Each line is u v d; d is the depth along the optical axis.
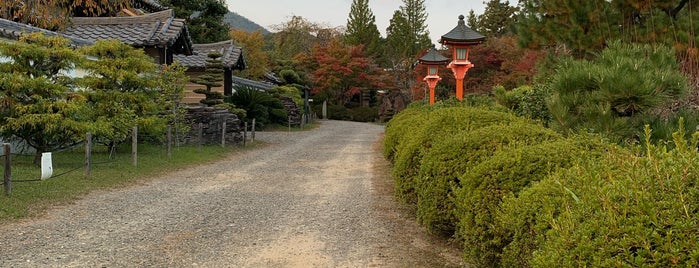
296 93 32.09
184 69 13.12
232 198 7.01
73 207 6.09
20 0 12.23
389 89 42.31
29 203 6.03
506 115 5.71
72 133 8.56
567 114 5.04
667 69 4.93
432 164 4.53
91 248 4.53
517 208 2.71
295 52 49.28
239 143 15.57
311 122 31.97
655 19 7.36
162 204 6.49
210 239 4.90
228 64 22.44
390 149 8.49
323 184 8.36
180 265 4.12
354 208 6.41
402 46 46.69
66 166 8.87
